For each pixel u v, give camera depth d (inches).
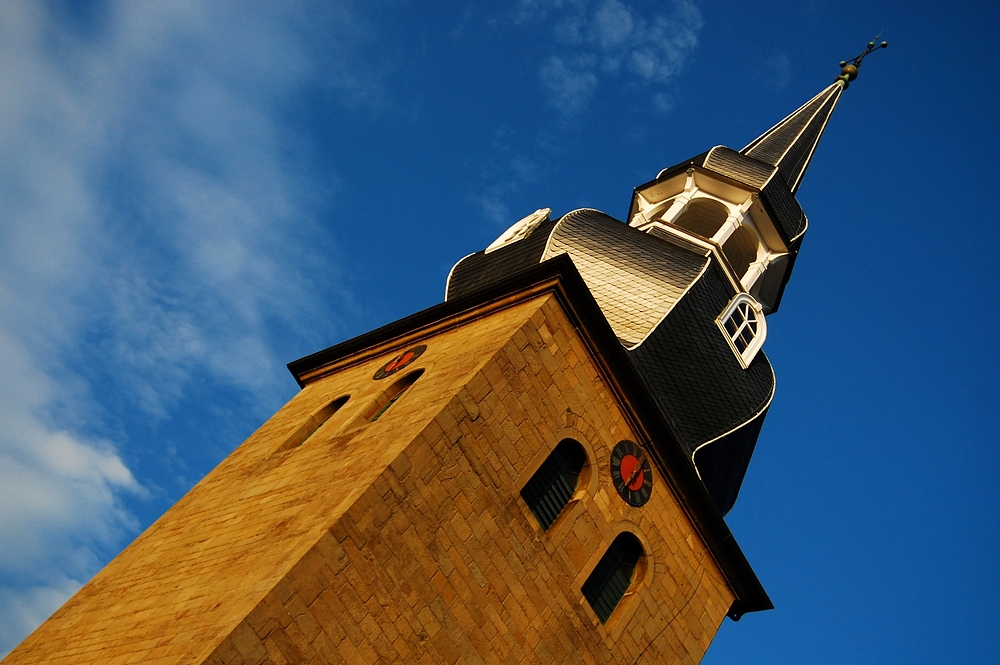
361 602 901.8
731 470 1323.8
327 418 1237.7
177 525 1144.2
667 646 1136.8
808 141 1784.0
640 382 1154.7
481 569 992.2
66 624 1056.8
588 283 1306.6
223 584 922.1
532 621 1018.1
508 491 1036.5
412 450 978.7
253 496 1093.8
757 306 1380.4
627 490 1139.9
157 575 1039.0
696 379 1274.6
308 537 908.6
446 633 949.8
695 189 1605.6
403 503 957.8
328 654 870.4
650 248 1366.9
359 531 920.9
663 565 1157.7
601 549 1098.7
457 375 1071.6
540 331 1114.1
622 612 1106.7
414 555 949.2
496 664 979.3
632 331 1253.1
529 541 1037.8
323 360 1374.3
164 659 855.1
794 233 1579.7
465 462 1011.3
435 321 1251.2
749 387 1334.9
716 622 1196.5
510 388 1068.5
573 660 1042.1
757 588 1222.3
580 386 1130.0
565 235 1360.7
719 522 1198.9
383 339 1310.3
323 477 1029.2
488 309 1192.8
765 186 1576.0
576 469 1115.3
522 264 1339.8
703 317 1322.6
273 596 854.5
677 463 1186.0
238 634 828.6
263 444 1239.5
